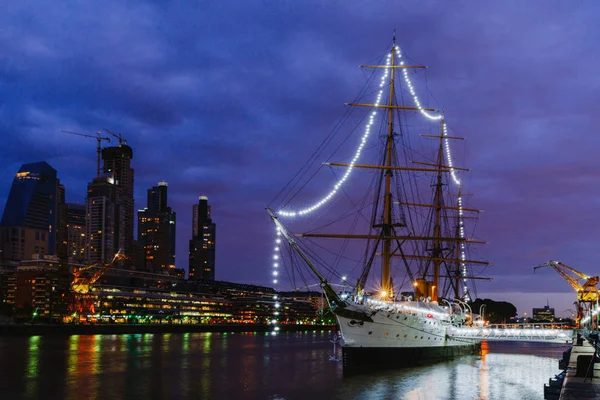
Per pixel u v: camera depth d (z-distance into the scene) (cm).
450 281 15325
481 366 9956
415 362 9619
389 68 10006
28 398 6956
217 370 10000
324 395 6906
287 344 18825
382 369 8762
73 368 10250
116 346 16825
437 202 13925
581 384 4191
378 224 9788
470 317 13212
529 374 8944
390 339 8850
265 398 6856
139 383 8262
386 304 8681
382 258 9650
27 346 16500
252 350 15500
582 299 11775
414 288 11250
